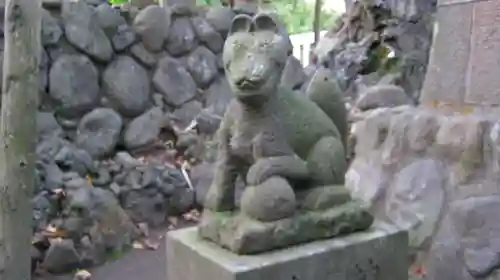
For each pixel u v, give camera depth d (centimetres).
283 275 146
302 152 166
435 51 249
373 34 402
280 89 168
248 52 151
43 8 365
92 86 379
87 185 325
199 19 449
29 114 233
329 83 182
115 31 396
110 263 307
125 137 388
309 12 814
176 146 405
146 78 411
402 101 286
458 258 198
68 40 371
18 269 237
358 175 248
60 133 358
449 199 208
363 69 396
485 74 219
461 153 208
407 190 222
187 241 167
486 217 193
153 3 484
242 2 514
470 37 227
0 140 231
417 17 385
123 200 352
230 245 154
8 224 232
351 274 159
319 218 161
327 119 173
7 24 225
